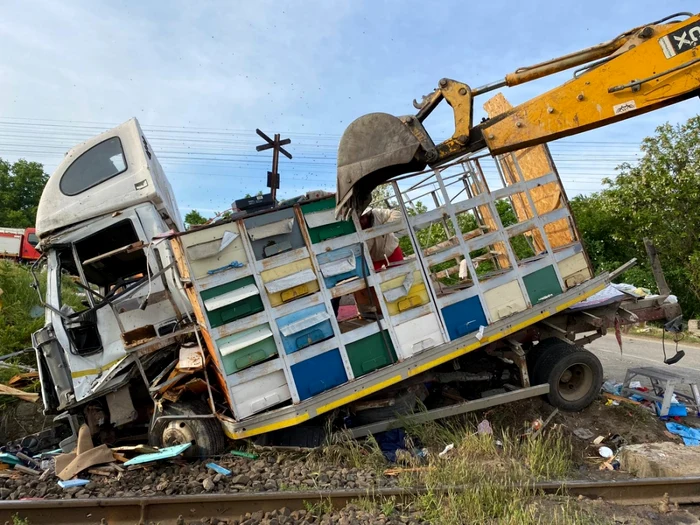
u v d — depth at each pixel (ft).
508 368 21.39
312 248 16.79
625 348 41.52
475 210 20.80
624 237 67.36
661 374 22.02
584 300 20.29
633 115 13.57
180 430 17.19
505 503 12.16
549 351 20.35
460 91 14.51
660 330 49.57
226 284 16.01
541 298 19.10
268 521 11.48
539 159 20.43
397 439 17.71
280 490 13.44
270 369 16.11
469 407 18.37
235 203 18.16
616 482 13.23
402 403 18.19
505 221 24.66
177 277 18.51
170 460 16.31
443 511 11.80
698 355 38.04
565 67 14.25
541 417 19.81
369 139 14.34
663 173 60.08
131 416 18.88
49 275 18.97
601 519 11.64
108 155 19.40
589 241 73.31
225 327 15.85
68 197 18.94
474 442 16.37
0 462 17.08
